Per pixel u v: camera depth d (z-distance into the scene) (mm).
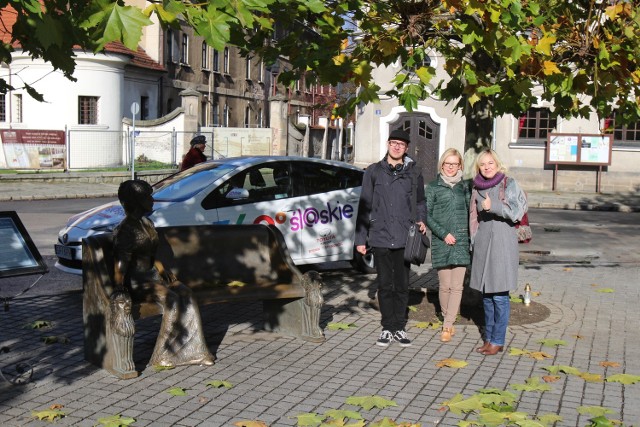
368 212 7199
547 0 7738
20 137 29547
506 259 6738
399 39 7246
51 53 4324
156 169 32719
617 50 7570
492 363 6613
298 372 6297
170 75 40594
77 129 32656
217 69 47406
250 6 3996
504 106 8086
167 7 3689
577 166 27688
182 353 6426
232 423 5125
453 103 28156
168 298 6414
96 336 6387
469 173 8453
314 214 10469
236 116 50562
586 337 7559
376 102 6898
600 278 11023
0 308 8617
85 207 20984
